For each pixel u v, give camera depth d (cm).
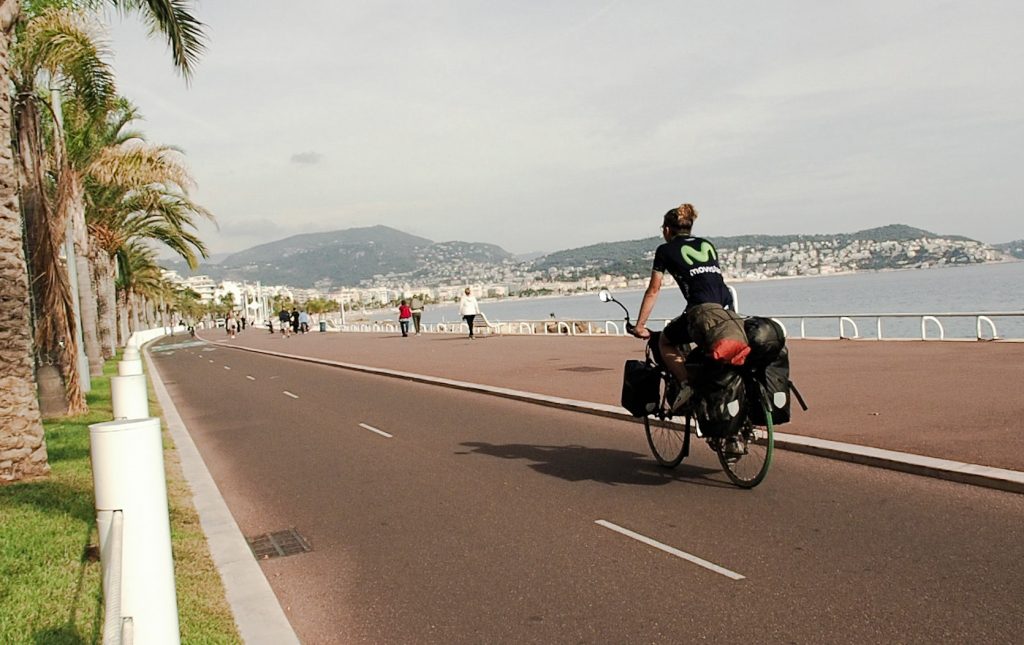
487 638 464
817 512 656
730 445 732
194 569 595
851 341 2191
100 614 498
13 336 927
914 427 917
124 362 1177
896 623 442
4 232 925
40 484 895
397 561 613
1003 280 13700
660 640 443
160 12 1324
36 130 1556
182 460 1078
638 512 694
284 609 531
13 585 555
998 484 681
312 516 767
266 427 1395
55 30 1622
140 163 2283
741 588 508
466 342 3425
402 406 1545
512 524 687
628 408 845
